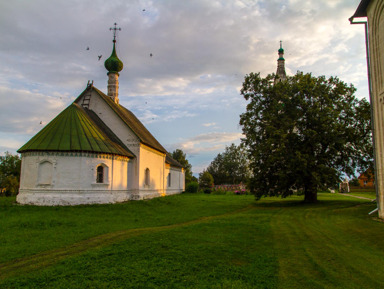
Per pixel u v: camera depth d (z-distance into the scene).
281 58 65.56
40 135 24.84
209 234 12.45
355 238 11.64
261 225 14.84
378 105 15.60
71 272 7.79
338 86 27.30
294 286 6.95
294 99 27.05
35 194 23.20
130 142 29.89
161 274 7.66
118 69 37.44
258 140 29.09
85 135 25.27
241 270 7.96
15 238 12.00
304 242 11.09
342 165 27.53
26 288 6.89
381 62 15.28
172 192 47.34
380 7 15.05
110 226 14.95
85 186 23.97
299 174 25.62
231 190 61.16
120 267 8.16
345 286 6.93
